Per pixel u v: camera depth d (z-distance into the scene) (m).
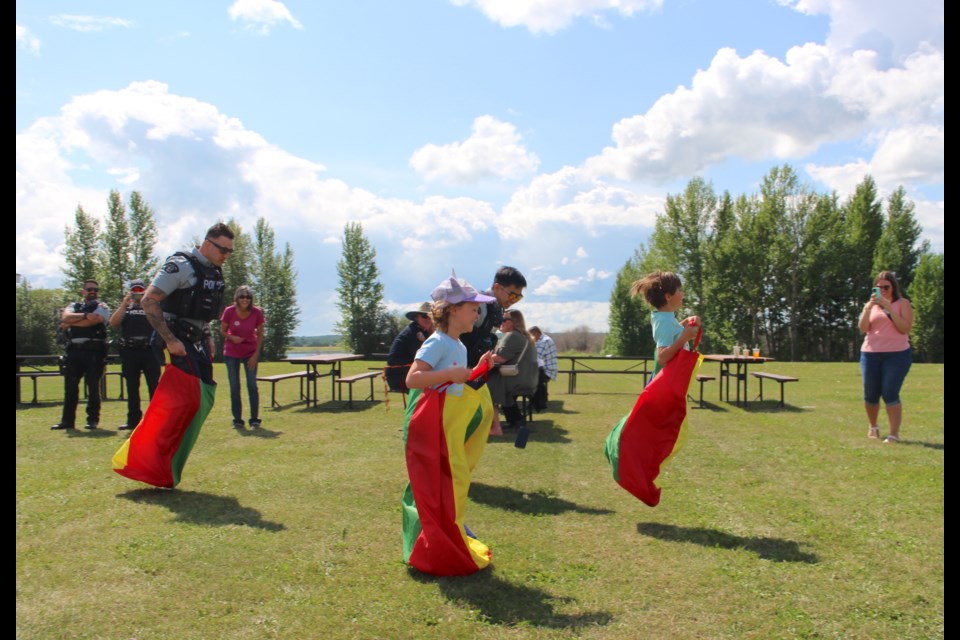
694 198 49.38
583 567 3.86
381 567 3.85
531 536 4.41
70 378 8.80
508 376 8.60
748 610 3.30
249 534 4.39
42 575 3.69
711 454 7.09
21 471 6.20
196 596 3.44
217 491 5.49
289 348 51.16
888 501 5.16
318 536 4.37
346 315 48.81
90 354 8.82
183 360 5.49
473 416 3.90
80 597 3.41
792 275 47.38
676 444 4.86
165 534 4.38
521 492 5.59
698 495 5.43
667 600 3.41
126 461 5.42
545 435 8.57
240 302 8.94
